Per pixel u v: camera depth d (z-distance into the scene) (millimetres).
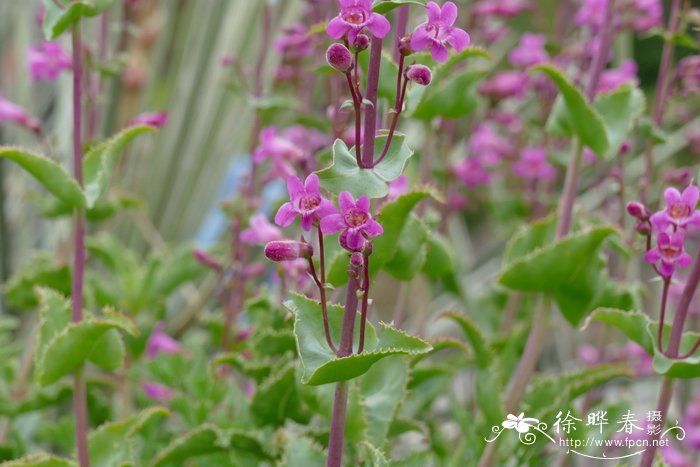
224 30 1959
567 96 1106
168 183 1960
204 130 1953
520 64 1497
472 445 1144
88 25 1729
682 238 964
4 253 1719
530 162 1437
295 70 1329
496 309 1425
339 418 945
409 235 1060
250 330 1214
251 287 1285
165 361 1188
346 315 928
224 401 1204
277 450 1092
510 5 1450
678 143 1631
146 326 1234
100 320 1032
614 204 1372
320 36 1242
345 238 908
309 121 1223
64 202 1038
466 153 1676
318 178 914
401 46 930
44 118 1885
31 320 1661
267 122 1296
